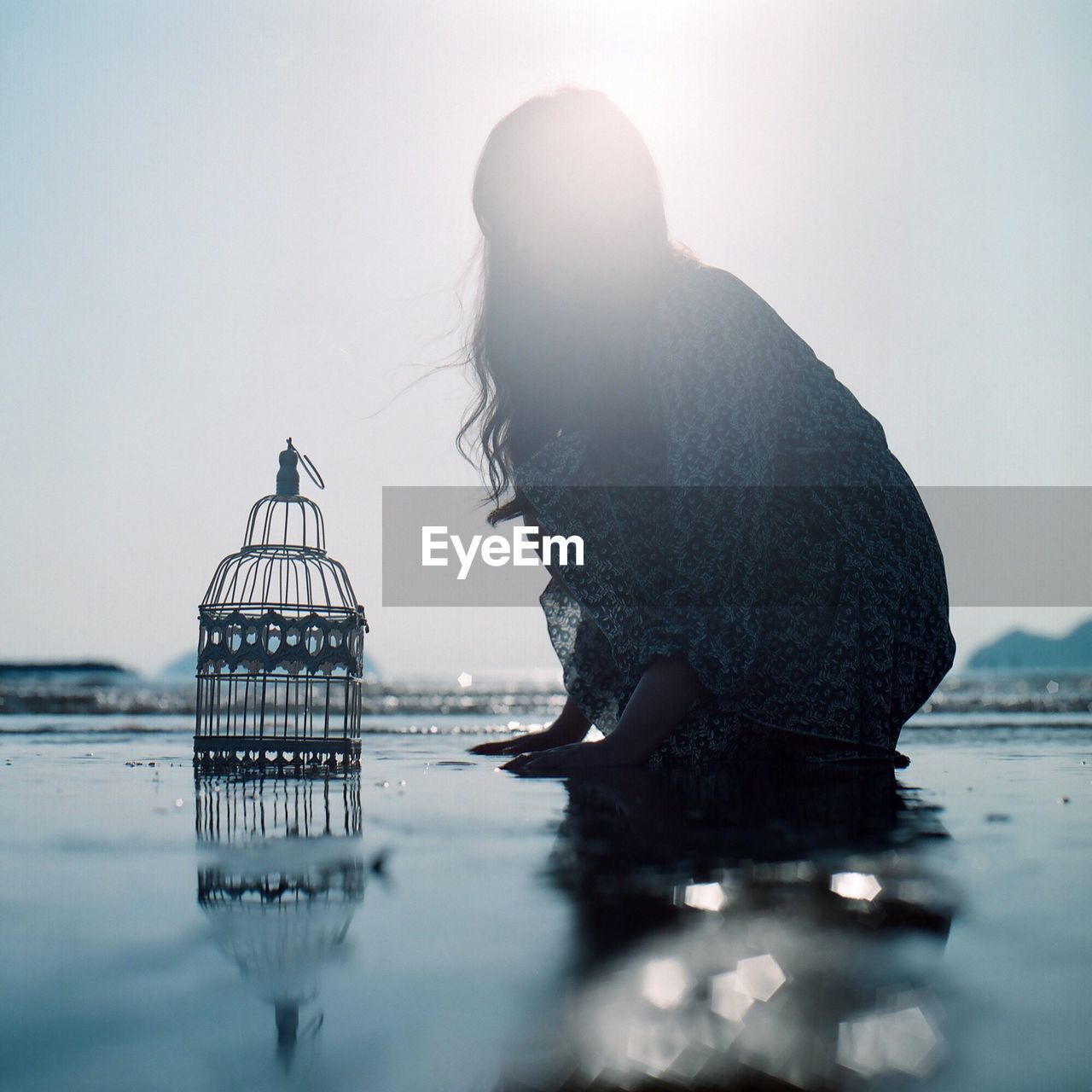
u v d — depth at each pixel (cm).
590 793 172
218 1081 42
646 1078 42
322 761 248
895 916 71
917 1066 43
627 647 256
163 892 82
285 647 230
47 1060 44
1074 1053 45
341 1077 42
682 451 233
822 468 258
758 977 55
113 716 767
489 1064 43
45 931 68
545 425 281
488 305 284
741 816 136
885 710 257
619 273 254
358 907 76
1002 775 213
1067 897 77
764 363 250
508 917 71
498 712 1127
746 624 228
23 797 167
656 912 73
